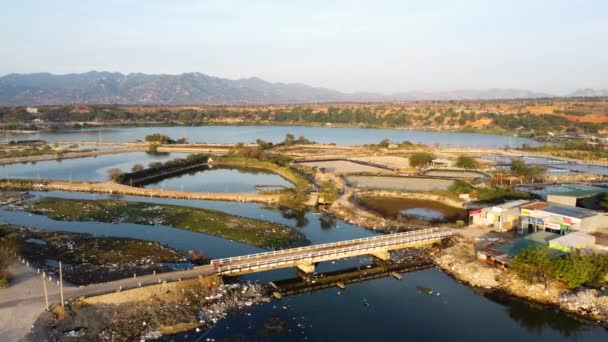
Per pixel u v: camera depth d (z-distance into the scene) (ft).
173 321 169.37
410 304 198.39
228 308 185.37
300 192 409.28
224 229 296.92
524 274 209.15
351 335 169.68
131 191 429.79
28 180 456.86
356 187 450.71
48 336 150.92
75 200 376.68
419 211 357.82
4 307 165.17
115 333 159.33
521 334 173.99
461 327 178.60
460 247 260.42
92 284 187.42
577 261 200.44
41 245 254.06
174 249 253.85
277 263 221.46
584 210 276.00
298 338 165.37
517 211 290.56
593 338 171.12
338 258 248.32
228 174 569.23
